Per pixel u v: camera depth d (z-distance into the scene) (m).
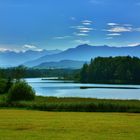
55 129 35.03
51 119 44.22
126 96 131.12
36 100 81.69
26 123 39.28
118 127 36.75
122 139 30.22
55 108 67.81
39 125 37.72
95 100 80.56
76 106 67.50
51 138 30.34
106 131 34.12
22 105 72.25
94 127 36.59
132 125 38.44
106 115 53.09
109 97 125.06
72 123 39.75
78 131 34.03
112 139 30.22
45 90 173.00
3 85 116.00
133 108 66.00
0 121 41.22
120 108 66.31
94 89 182.75
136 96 130.75
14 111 60.72
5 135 31.56
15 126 36.84
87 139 30.03
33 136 31.20
